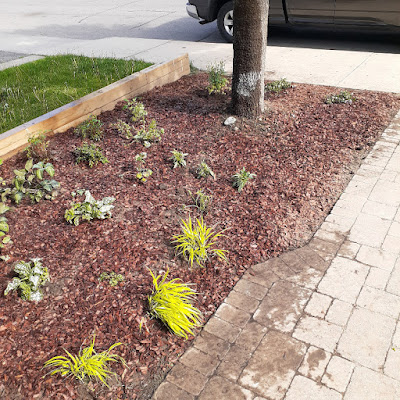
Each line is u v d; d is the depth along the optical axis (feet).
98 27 38.19
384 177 14.47
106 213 12.69
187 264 11.23
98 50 30.40
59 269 11.00
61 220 12.75
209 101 20.15
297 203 13.42
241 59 16.89
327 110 19.12
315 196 13.78
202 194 13.38
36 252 11.55
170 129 17.78
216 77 20.83
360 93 20.84
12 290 10.41
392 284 10.44
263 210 13.09
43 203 13.48
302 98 20.47
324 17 27.53
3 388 8.36
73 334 9.37
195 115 18.81
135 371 8.71
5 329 9.48
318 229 12.41
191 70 25.22
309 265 11.17
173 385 8.43
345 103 19.69
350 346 9.00
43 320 9.69
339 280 10.64
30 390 8.31
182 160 15.14
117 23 39.14
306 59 26.48
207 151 16.17
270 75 24.11
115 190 14.06
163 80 22.85
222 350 9.09
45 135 16.93
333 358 8.77
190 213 13.01
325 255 11.45
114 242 11.89
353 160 15.56
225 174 14.80
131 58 27.71
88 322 9.62
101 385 8.45
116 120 18.70
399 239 11.82
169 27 36.42
